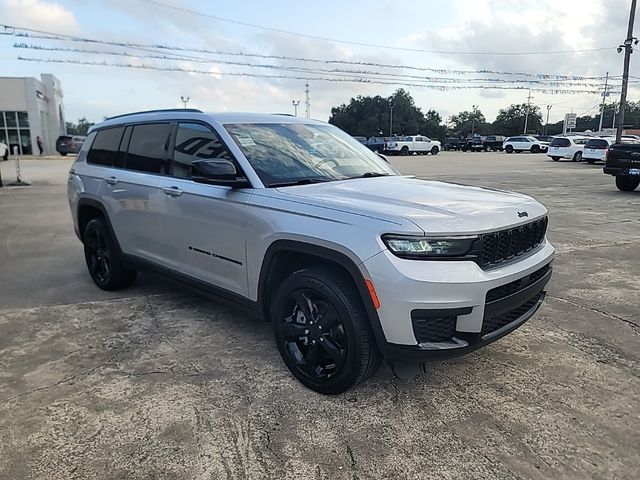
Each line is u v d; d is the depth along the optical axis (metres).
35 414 2.95
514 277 2.96
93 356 3.71
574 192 14.80
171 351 3.79
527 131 111.25
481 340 2.87
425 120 114.25
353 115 112.50
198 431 2.79
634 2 29.28
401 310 2.69
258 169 3.59
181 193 3.99
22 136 41.69
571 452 2.62
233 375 3.42
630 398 3.16
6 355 3.73
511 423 2.88
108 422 2.87
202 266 3.93
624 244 7.57
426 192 3.42
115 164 4.94
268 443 2.69
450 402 3.10
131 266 4.81
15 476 2.42
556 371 3.50
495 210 3.05
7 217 10.22
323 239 2.96
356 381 3.02
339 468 2.50
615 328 4.28
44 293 5.19
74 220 5.62
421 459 2.57
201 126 4.05
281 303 3.31
